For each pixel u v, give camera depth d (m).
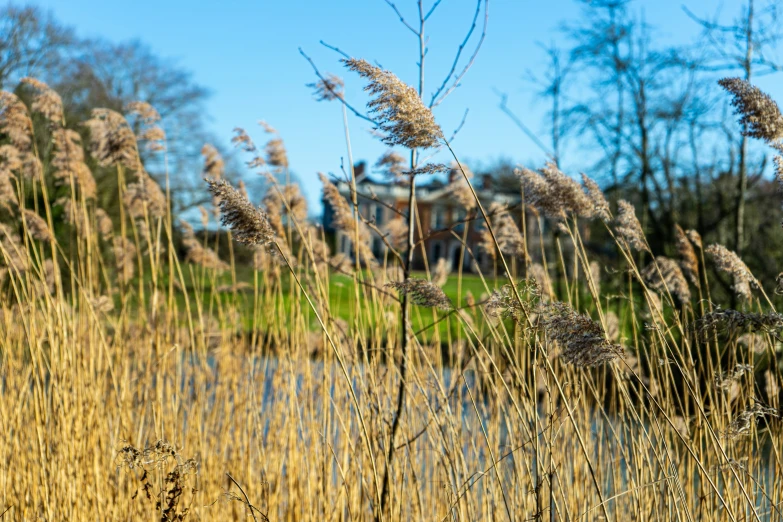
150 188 5.45
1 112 5.03
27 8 17.00
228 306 6.00
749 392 3.67
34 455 4.29
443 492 4.04
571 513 3.79
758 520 2.79
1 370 4.59
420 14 3.57
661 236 13.09
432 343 5.09
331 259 5.22
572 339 2.70
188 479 4.10
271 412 4.83
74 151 5.41
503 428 4.69
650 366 3.67
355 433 4.37
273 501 4.27
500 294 2.83
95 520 4.05
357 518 3.80
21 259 4.66
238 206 2.70
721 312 2.82
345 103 3.67
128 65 19.22
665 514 3.36
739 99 2.77
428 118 2.73
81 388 4.46
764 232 12.36
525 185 3.52
